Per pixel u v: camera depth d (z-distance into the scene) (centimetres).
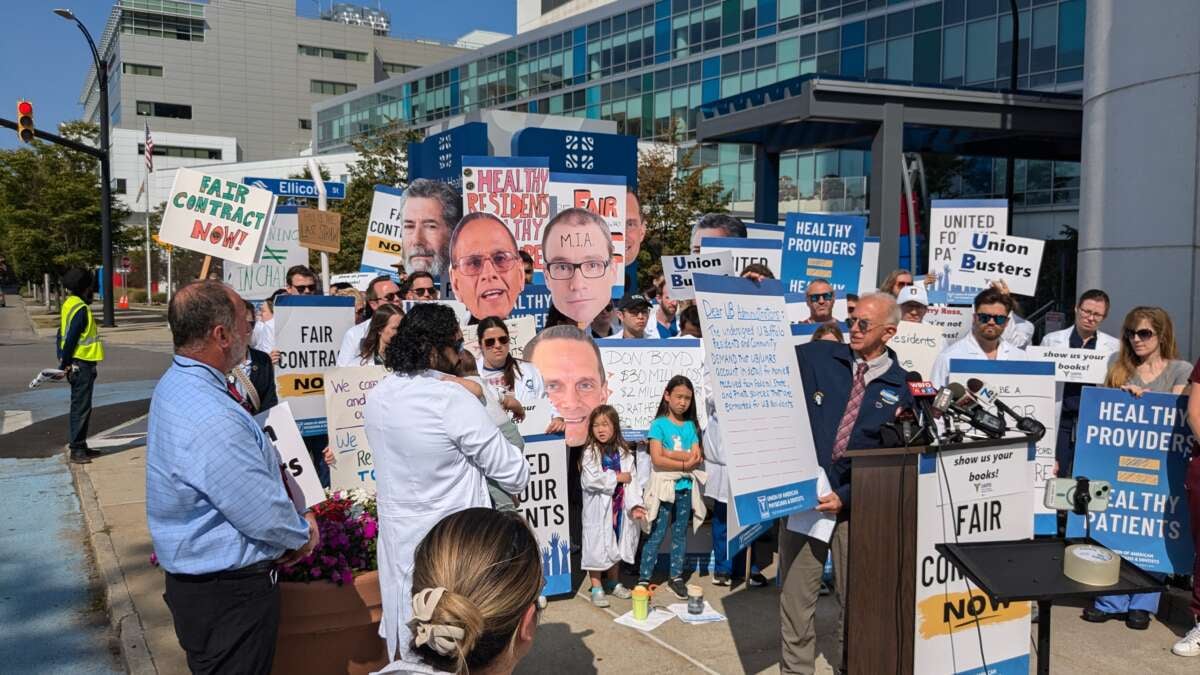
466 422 355
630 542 597
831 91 1338
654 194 2792
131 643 504
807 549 439
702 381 702
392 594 363
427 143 1191
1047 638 340
